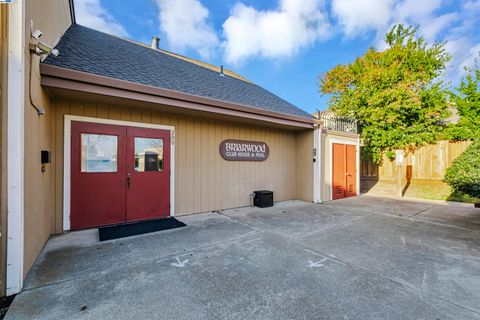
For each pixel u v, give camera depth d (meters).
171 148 5.09
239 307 1.91
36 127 2.78
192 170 5.42
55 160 3.83
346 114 11.08
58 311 1.84
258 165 6.75
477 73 7.85
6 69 2.05
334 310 1.87
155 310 1.86
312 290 2.17
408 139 9.12
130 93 3.82
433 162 8.69
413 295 2.09
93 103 4.16
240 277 2.42
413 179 9.18
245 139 6.42
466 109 8.01
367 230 4.17
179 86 4.79
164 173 4.98
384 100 9.62
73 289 2.16
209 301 1.99
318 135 7.16
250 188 6.56
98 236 3.73
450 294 2.11
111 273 2.49
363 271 2.57
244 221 4.78
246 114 5.44
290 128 7.13
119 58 5.00
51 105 3.75
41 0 3.00
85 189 4.09
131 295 2.07
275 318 1.77
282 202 7.09
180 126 5.23
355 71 11.73
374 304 1.95
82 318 1.76
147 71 4.89
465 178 6.21
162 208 4.96
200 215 5.30
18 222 2.11
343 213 5.56
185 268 2.62
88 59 4.11
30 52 2.43
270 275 2.46
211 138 5.74
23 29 2.16
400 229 4.24
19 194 2.11
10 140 2.08
